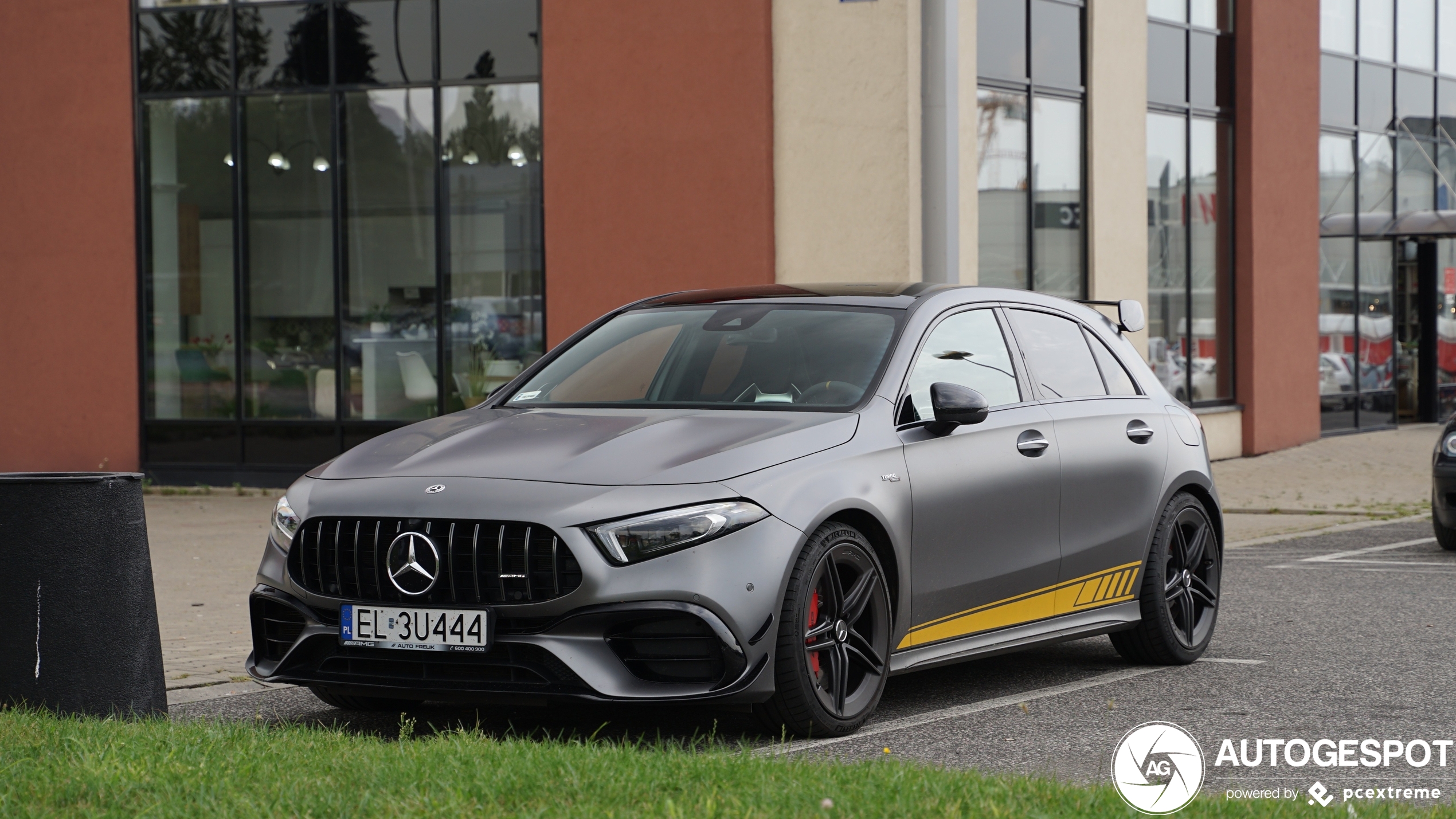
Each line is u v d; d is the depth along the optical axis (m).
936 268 10.49
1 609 5.40
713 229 15.83
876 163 15.51
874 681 5.57
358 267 17.03
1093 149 18.27
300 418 17.22
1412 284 25.20
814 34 15.61
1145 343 19.08
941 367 6.19
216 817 3.79
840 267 15.63
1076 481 6.53
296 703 6.35
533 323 16.55
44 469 17.64
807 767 4.36
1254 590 9.62
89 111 17.38
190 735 4.85
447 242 16.77
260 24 17.11
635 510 5.02
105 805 3.96
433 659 5.09
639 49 15.95
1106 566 6.71
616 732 5.59
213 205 17.31
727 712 5.90
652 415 5.83
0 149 17.59
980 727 5.69
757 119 15.69
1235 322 20.44
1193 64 19.88
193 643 7.88
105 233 17.38
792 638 5.16
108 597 5.46
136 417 17.44
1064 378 6.82
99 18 17.31
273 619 5.48
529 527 5.01
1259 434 20.42
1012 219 17.41
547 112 16.25
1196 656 7.19
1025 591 6.28
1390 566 10.77
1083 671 6.99
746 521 5.09
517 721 5.84
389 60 16.81
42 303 17.58
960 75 16.39
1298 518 14.23
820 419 5.64
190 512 15.17
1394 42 23.41
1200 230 20.00
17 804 3.93
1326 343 22.36
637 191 16.02
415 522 5.13
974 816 3.83
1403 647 7.48
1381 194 23.22
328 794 3.97
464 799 3.93
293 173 17.11
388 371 17.00
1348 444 21.52
